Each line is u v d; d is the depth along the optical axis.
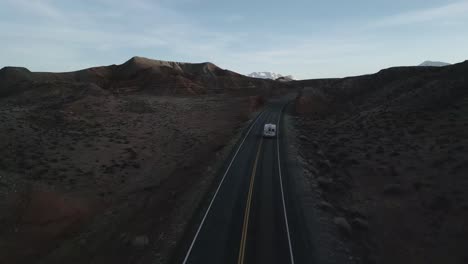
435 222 20.44
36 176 30.80
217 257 17.48
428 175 26.97
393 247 19.05
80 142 44.94
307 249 18.50
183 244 18.88
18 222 22.66
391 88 72.94
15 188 26.77
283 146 43.62
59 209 25.16
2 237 20.81
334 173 31.86
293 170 32.97
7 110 57.84
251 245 18.72
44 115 57.28
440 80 57.59
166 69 149.38
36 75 134.38
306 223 21.58
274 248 18.47
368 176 30.20
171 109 80.94
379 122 49.34
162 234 20.62
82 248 20.97
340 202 25.86
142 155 42.97
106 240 21.72
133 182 33.91
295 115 75.94
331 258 17.75
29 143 40.53
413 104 53.62
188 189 28.45
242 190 27.34
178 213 23.39
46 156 37.34
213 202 24.77
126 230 22.67
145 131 56.62
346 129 51.59
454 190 23.25
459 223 19.70
